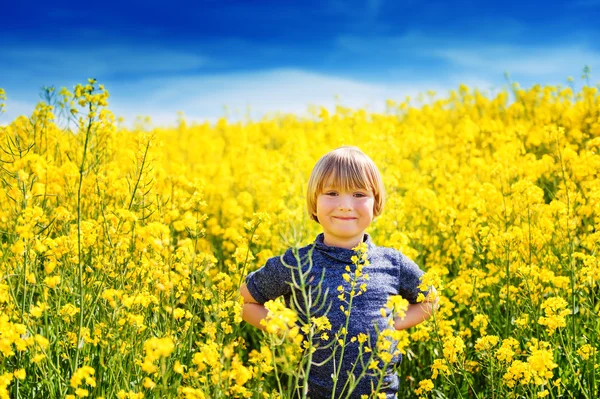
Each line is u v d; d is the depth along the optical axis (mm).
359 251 2514
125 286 2742
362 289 2504
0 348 2059
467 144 7684
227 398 2412
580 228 4613
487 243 4004
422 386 2807
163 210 3504
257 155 8727
